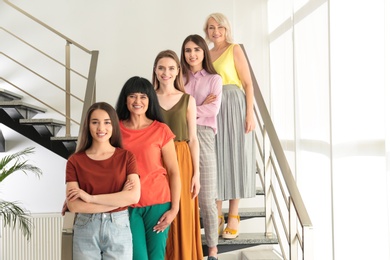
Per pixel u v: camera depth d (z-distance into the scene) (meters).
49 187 6.54
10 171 5.67
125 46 6.55
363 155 3.49
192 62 3.57
